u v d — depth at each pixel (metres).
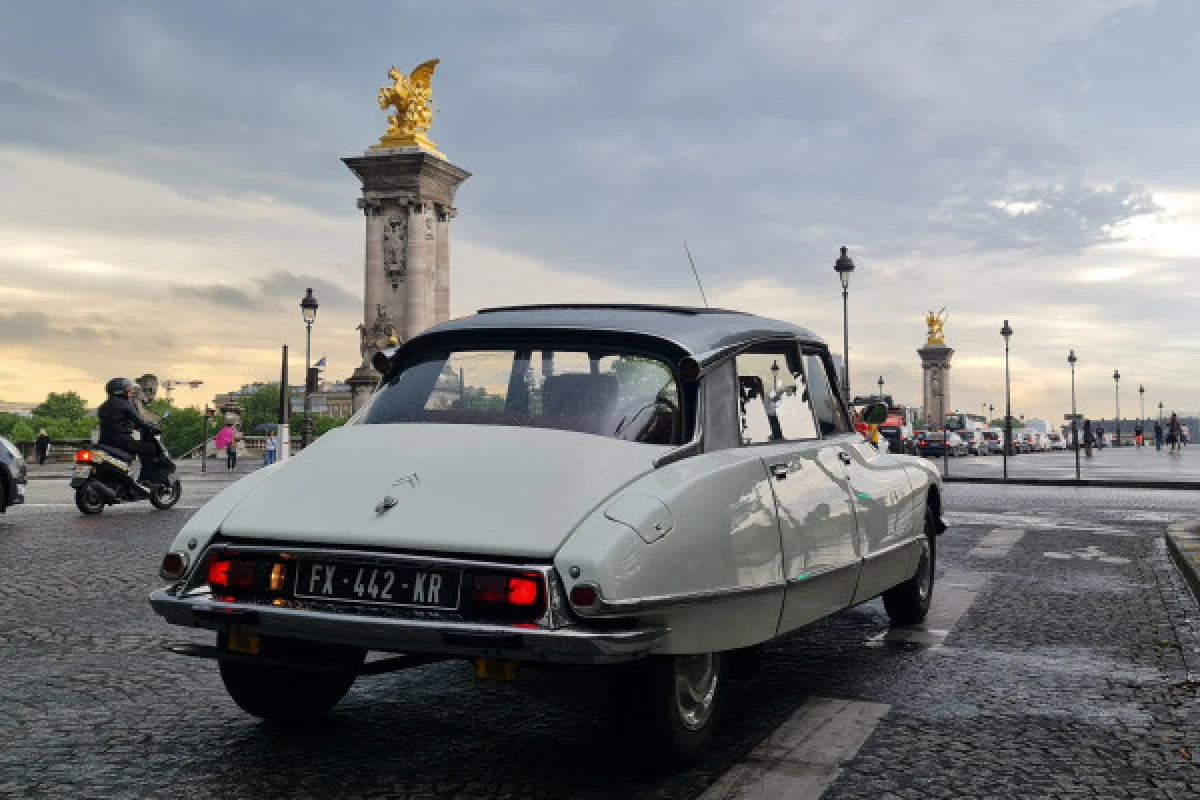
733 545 3.97
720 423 4.29
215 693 5.13
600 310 4.66
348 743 4.32
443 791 3.76
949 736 4.48
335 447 4.20
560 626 3.38
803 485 4.69
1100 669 5.73
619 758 4.15
